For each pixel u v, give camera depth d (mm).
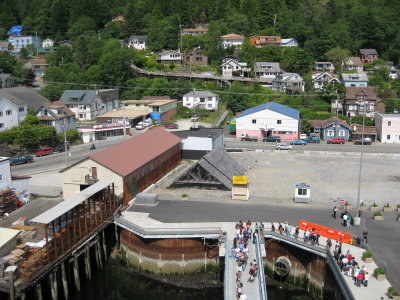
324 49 156000
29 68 150625
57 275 38656
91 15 194875
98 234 43438
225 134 99938
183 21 184875
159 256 42781
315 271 39625
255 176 64125
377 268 34125
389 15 175250
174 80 136625
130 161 53625
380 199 53750
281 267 42125
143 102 110125
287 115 92938
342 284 33656
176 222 45000
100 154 51844
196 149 71125
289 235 40906
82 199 41750
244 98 121375
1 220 46000
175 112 116312
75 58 147125
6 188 51031
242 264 36750
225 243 39562
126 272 43906
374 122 101188
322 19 174625
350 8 187125
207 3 190125
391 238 41688
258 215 47219
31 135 82625
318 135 94750
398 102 115312
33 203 51500
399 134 90750
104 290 41125
